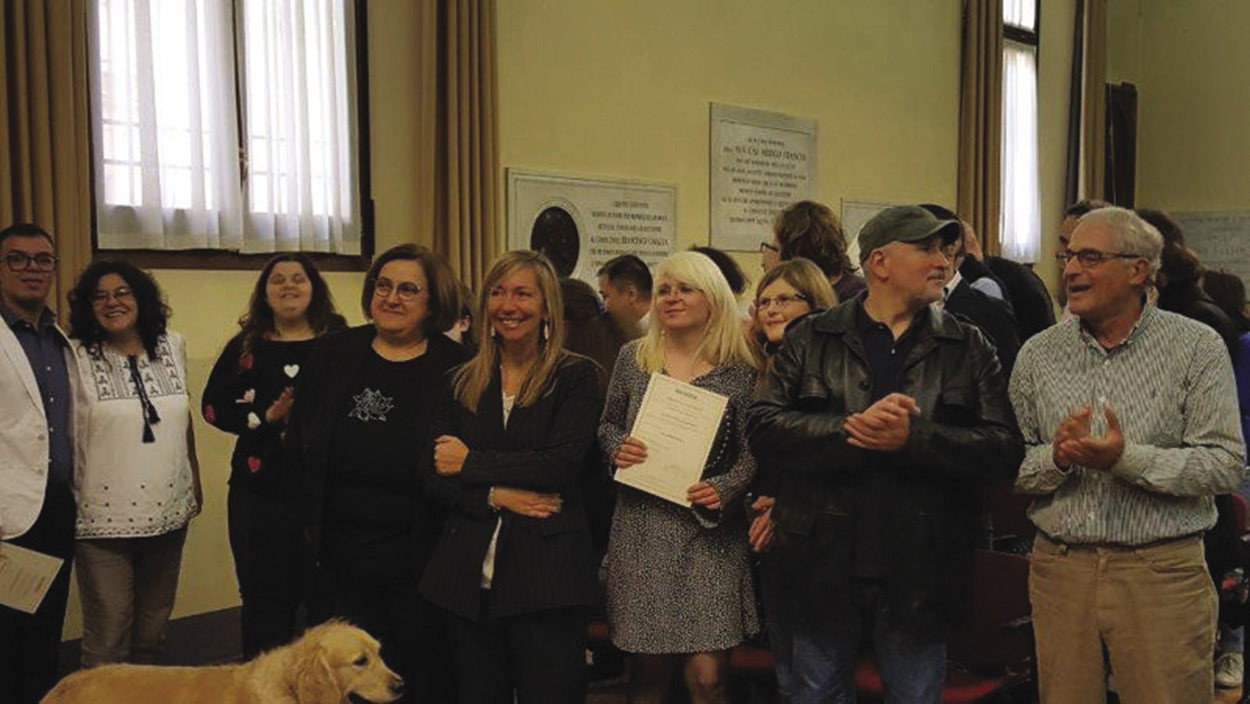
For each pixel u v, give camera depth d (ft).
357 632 9.02
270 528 11.78
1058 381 8.12
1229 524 10.01
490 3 18.65
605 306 14.30
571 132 20.74
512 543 8.79
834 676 8.06
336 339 10.01
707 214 23.61
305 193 16.79
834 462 7.72
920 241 7.88
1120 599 7.73
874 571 7.79
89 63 14.29
